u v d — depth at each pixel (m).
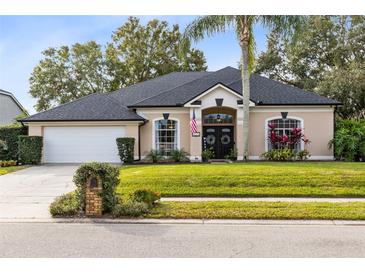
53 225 7.34
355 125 19.89
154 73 39.62
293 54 31.52
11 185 12.48
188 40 17.55
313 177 11.43
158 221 7.61
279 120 20.05
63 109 20.55
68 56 37.38
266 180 11.23
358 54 29.14
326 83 27.00
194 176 11.70
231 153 19.64
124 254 5.50
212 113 20.75
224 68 24.53
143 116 20.17
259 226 7.22
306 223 7.42
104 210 8.17
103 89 37.62
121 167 16.59
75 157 19.84
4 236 6.50
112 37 39.69
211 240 6.22
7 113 33.56
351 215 7.75
